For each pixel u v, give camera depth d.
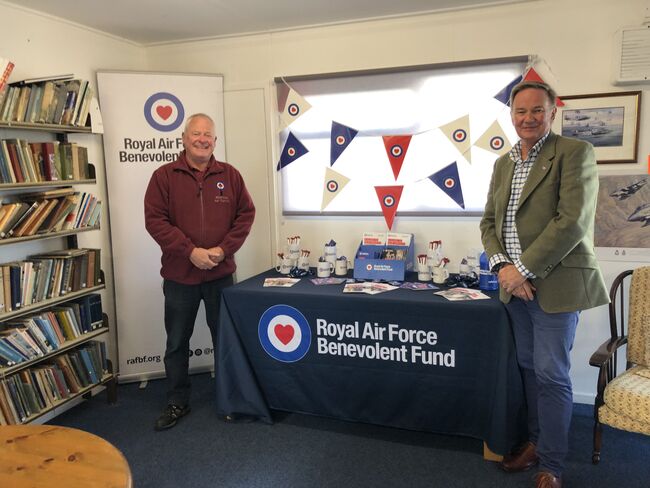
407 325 2.20
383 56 2.82
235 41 3.09
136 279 3.05
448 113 2.73
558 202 1.79
